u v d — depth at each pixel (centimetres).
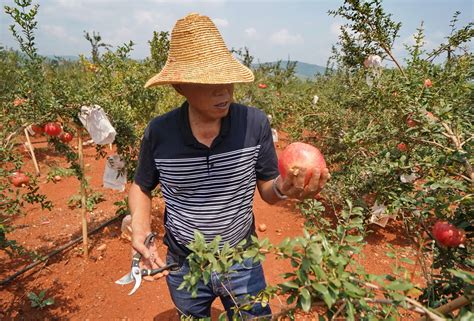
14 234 395
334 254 85
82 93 303
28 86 283
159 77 145
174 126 153
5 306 287
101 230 409
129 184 550
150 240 149
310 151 109
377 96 272
